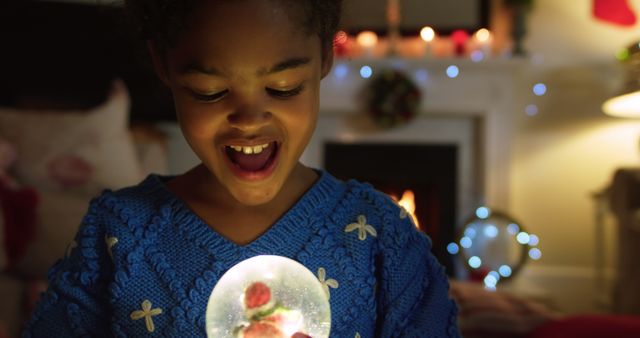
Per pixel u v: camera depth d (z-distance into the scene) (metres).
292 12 0.58
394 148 3.83
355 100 3.73
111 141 2.32
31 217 1.87
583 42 3.75
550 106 3.78
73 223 1.95
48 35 3.01
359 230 0.71
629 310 2.91
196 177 0.71
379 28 3.77
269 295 0.56
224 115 0.58
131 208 0.71
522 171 3.81
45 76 3.02
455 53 3.71
